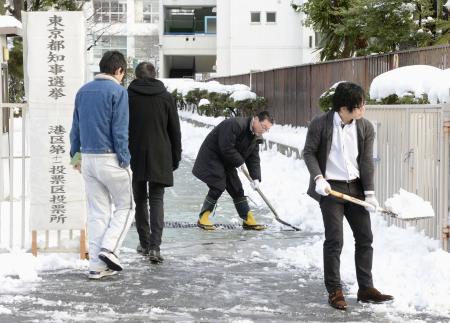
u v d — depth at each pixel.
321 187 5.49
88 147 6.43
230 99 26.45
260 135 9.01
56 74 6.91
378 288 6.04
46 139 6.96
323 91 19.16
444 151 7.24
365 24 17.59
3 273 6.55
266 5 45.03
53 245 7.29
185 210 10.80
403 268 6.52
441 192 7.24
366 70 16.03
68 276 6.59
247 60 45.53
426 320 5.41
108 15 52.81
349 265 6.85
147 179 7.07
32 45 6.89
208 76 48.88
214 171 9.05
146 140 7.09
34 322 5.25
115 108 6.38
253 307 5.74
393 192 8.55
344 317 5.48
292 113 22.22
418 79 10.06
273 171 14.45
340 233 5.68
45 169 6.98
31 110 6.93
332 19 21.98
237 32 45.38
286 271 6.96
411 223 8.09
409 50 13.74
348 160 5.66
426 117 7.63
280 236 8.75
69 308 5.63
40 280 6.41
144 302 5.83
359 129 5.63
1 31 10.59
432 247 7.31
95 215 6.54
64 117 6.95
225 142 8.84
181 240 8.48
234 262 7.34
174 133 7.25
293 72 22.05
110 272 6.65
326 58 22.83
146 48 53.31
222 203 11.50
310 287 6.37
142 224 7.52
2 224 8.36
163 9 50.22
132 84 7.24
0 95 7.37
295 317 5.48
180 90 40.50
